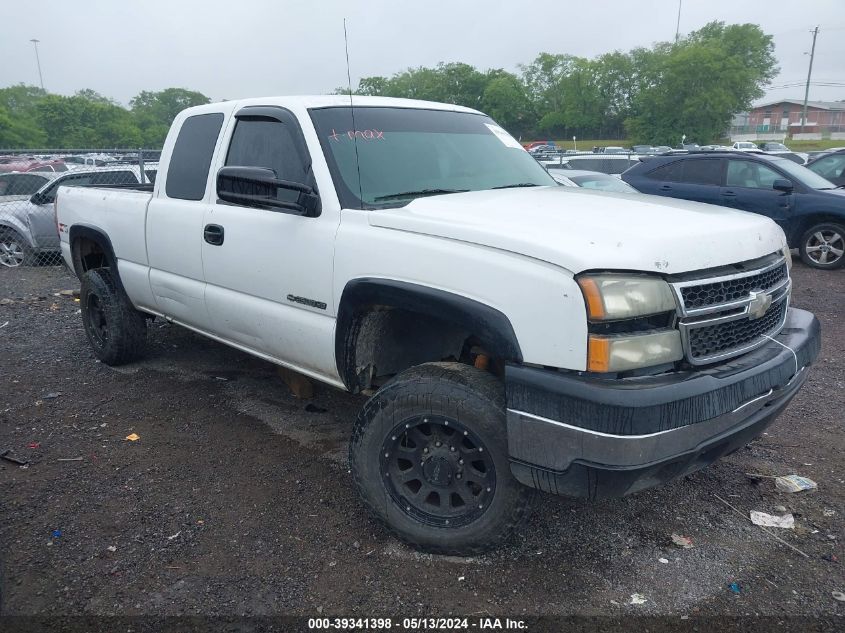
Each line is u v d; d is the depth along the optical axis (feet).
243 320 12.60
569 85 279.69
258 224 11.83
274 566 9.53
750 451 13.16
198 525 10.51
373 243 9.89
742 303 8.80
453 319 8.96
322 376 11.50
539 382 8.10
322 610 8.68
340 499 11.34
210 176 13.28
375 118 12.30
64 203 18.37
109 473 12.17
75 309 25.25
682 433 7.95
